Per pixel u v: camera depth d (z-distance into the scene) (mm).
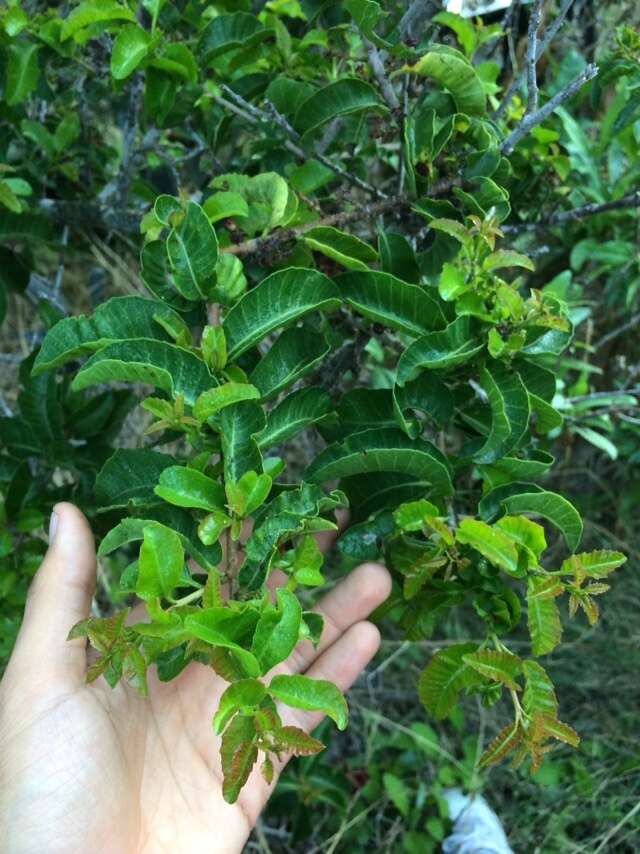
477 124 259
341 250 260
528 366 246
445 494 239
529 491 234
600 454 586
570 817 479
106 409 334
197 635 165
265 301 227
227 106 299
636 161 356
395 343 329
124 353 209
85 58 355
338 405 250
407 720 539
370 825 483
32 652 260
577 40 442
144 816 280
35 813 249
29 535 336
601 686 536
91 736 257
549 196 343
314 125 273
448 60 242
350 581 313
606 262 413
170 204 227
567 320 231
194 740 295
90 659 274
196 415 200
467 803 481
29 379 317
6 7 325
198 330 255
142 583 176
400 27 259
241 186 256
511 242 425
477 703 539
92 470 328
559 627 204
